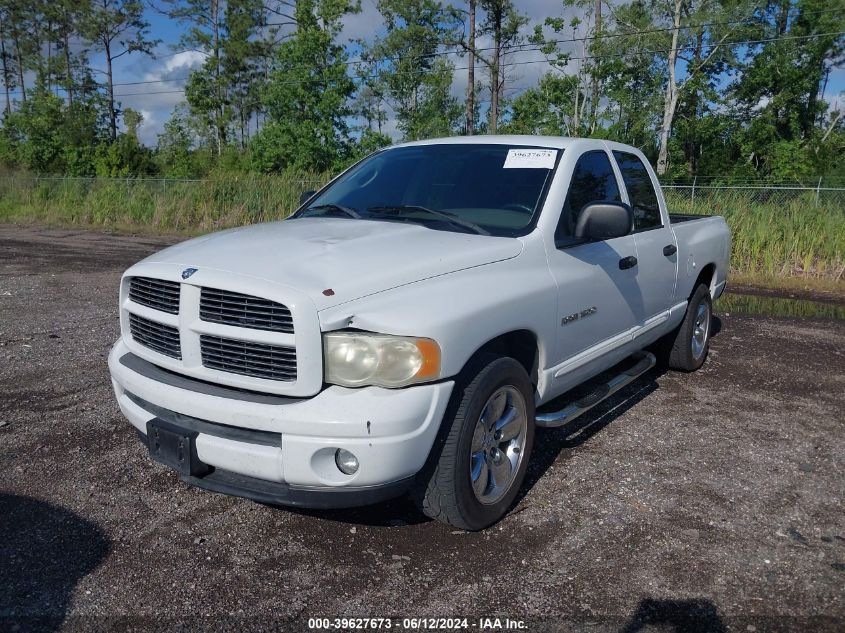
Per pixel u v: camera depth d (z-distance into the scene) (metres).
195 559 3.13
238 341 3.00
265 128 37.03
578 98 41.00
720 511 3.66
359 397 2.85
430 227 3.81
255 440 2.94
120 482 3.83
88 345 6.59
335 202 4.48
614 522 3.53
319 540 3.31
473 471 3.32
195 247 3.49
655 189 5.32
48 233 19.08
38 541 3.23
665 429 4.82
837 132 42.75
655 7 37.12
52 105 48.09
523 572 3.08
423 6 47.28
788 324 8.53
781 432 4.82
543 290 3.64
